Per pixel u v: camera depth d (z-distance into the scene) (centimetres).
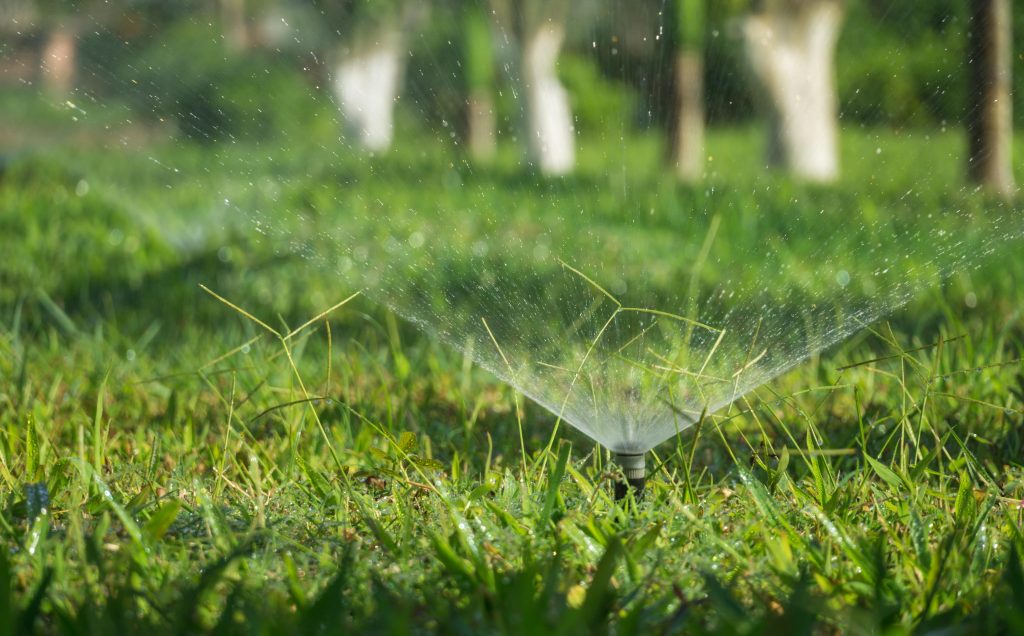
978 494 394
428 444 486
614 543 296
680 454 401
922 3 1077
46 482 411
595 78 2605
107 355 690
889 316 746
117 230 1306
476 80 2225
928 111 1436
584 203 1385
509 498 400
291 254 1052
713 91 2148
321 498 409
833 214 1157
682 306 734
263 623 276
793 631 271
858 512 390
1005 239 788
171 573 331
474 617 291
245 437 507
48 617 307
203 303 905
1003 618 291
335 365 655
